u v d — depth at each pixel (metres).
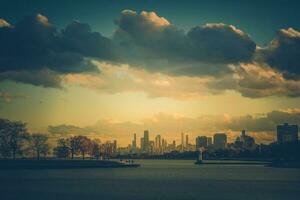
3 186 154.88
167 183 177.12
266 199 119.00
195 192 137.50
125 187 155.88
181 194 132.00
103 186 158.62
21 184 163.62
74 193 133.00
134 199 118.12
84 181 182.12
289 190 145.62
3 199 118.06
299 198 122.00
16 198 120.00
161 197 123.50
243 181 191.25
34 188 148.12
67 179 192.38
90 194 130.50
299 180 197.62
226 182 183.62
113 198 120.62
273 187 156.88
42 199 117.81
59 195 127.06
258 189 148.75
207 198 120.94
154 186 160.88
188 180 197.88
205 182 183.62
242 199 119.56
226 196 126.56
